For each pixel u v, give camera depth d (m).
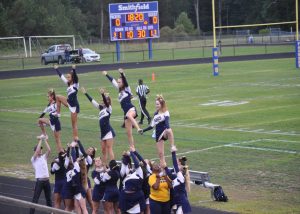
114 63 77.38
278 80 55.09
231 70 65.31
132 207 16.81
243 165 25.53
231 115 37.81
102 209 19.88
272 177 23.58
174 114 38.84
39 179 19.38
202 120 36.50
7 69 75.19
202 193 22.12
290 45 101.12
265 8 126.75
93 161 19.02
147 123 36.03
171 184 16.14
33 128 36.47
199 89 50.59
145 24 77.44
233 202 20.62
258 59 77.69
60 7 126.62
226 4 139.38
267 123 34.69
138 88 35.06
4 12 113.88
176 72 64.62
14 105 46.00
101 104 22.12
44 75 66.56
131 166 18.09
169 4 146.25
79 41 117.88
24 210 15.34
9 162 28.02
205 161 26.42
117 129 34.47
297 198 20.84
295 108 39.66
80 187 18.17
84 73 66.62
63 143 31.45
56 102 23.38
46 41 113.06
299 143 29.23
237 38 114.19
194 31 131.88
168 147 29.50
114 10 75.56
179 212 16.16
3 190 22.62
